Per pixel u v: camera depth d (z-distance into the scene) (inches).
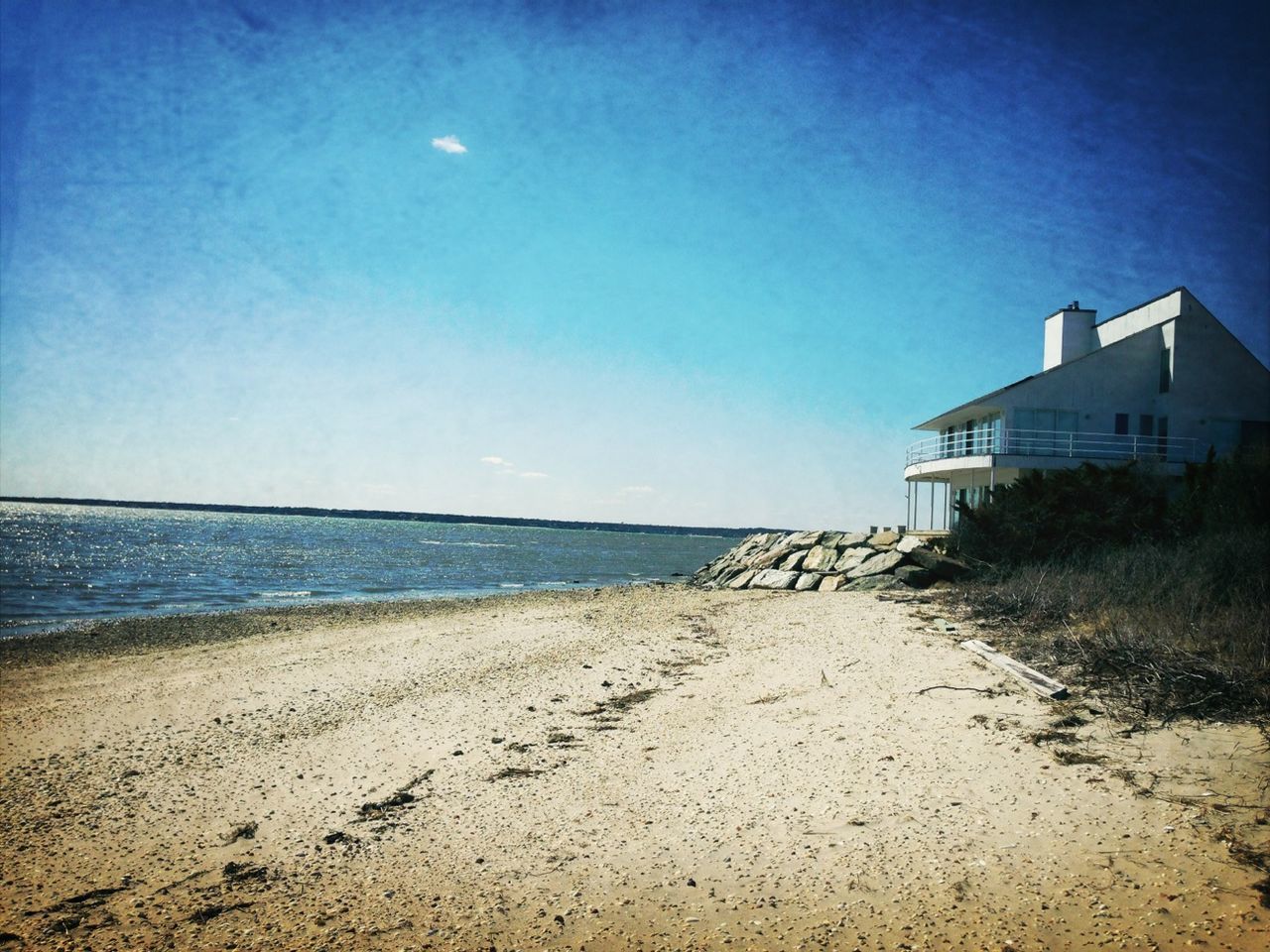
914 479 1331.2
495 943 178.1
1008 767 263.3
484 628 736.3
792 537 1273.4
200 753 350.9
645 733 350.3
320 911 199.2
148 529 4023.1
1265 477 657.0
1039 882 188.9
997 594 595.5
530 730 364.8
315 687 477.7
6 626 824.9
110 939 189.0
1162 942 159.5
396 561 2224.4
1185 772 244.8
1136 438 972.6
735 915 184.9
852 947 167.3
